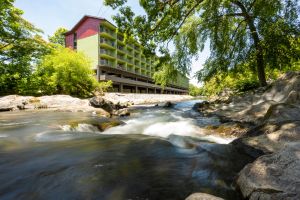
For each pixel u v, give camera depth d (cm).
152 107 1756
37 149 455
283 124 434
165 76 1481
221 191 270
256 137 436
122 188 278
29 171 334
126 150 447
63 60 2286
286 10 1081
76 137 570
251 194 230
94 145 488
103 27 3888
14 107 1443
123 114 1201
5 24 2036
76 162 374
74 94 2498
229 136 589
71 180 300
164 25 1094
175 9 1020
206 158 392
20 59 2206
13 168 347
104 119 949
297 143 287
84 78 2467
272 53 1120
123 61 4494
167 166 357
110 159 391
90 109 1360
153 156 409
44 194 265
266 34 1117
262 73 1285
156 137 578
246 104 1055
